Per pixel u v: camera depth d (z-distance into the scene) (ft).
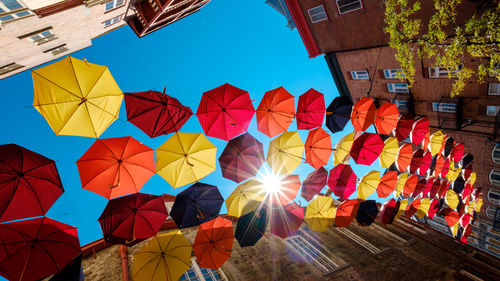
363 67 45.03
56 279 14.34
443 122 41.78
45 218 13.78
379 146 26.45
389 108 26.86
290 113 21.91
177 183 18.02
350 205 27.78
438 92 38.55
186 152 17.85
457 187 49.55
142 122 15.87
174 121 17.08
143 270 17.51
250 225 23.29
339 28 40.70
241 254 28.78
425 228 49.19
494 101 32.91
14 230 12.91
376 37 37.01
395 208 32.35
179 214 19.76
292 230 25.70
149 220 17.07
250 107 20.27
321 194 33.06
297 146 23.24
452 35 27.86
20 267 12.78
